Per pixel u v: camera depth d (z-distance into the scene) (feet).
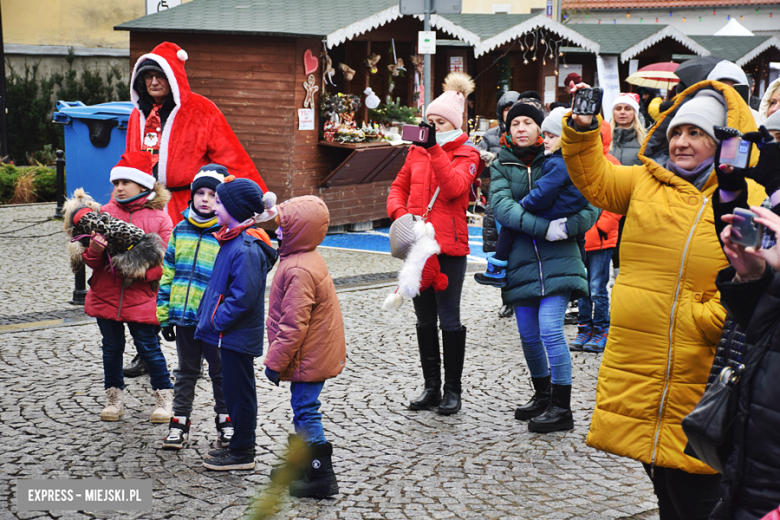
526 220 16.29
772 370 7.37
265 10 42.78
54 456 14.78
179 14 42.68
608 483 14.17
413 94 47.03
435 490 13.78
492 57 55.52
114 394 16.80
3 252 34.24
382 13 41.19
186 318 15.20
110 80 67.82
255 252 14.02
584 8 112.37
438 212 17.66
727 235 7.73
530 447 15.88
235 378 14.12
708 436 7.75
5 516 12.26
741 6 106.93
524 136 17.10
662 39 63.87
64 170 42.27
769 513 6.88
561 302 16.75
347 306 27.45
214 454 14.56
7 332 22.88
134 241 16.03
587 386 19.95
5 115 58.23
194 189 15.56
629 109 25.61
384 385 19.67
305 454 13.46
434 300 18.16
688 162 10.44
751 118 10.21
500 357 22.43
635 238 10.53
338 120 41.09
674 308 10.19
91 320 24.52
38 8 65.16
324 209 13.65
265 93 39.65
